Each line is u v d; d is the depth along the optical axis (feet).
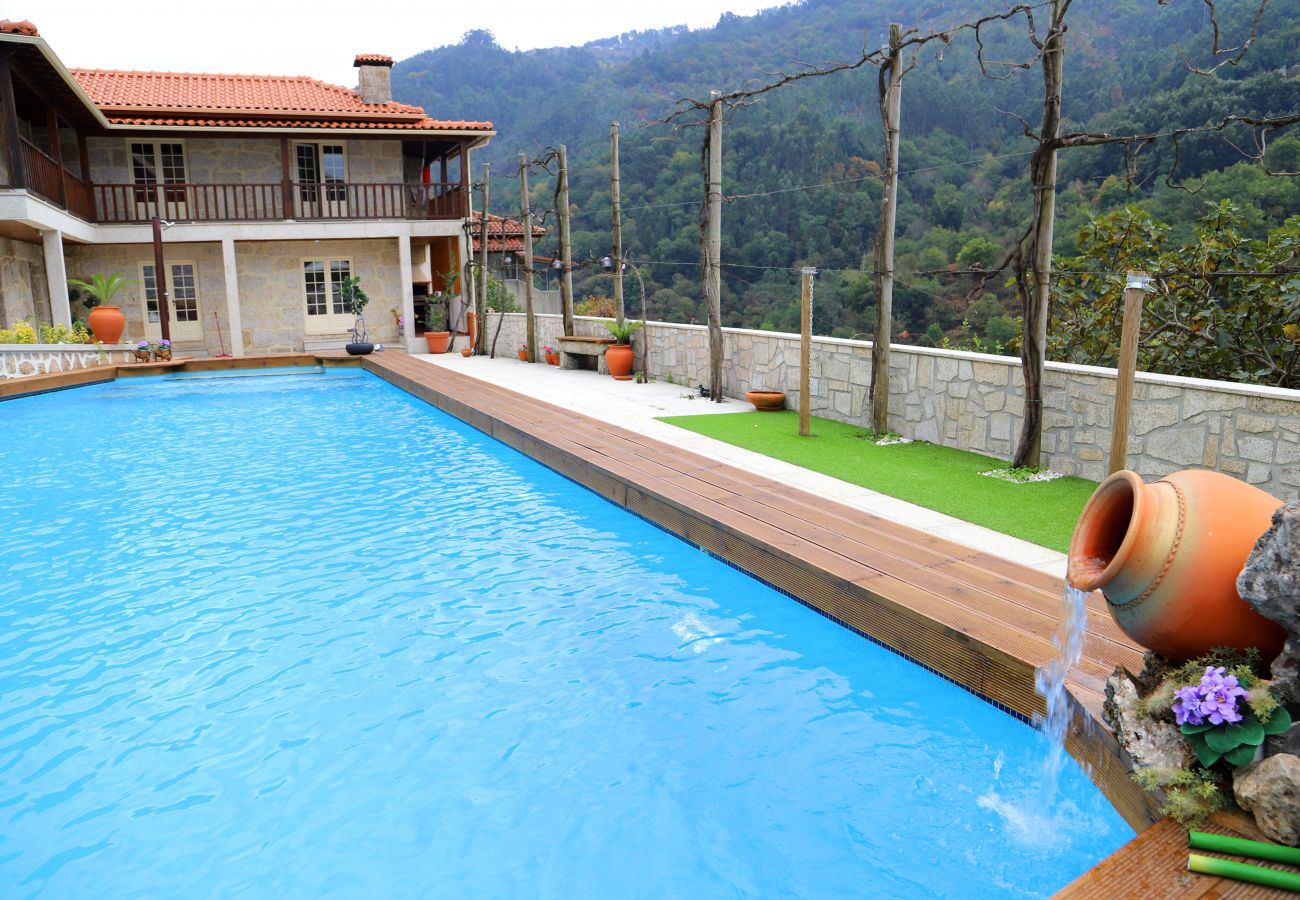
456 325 63.05
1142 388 17.17
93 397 42.27
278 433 32.83
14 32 38.91
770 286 122.01
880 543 14.93
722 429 26.61
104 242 54.80
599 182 153.17
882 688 12.14
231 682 12.41
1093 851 8.67
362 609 15.11
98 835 9.04
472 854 8.74
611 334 43.52
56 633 14.11
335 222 58.65
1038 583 12.90
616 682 12.34
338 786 9.90
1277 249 23.30
